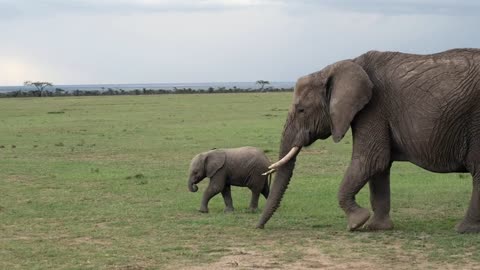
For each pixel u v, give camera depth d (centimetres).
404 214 1433
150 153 2773
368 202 1596
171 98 9206
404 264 988
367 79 1209
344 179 1245
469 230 1198
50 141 3312
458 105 1148
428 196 1655
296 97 1288
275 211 1380
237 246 1127
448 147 1170
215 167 1489
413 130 1186
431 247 1092
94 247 1128
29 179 2034
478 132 1148
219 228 1288
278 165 1278
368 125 1224
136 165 2392
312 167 2283
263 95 10100
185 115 5256
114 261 1025
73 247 1128
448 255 1035
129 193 1756
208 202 1602
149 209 1516
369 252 1067
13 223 1356
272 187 1305
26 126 4316
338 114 1207
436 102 1162
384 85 1217
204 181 1970
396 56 1241
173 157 2633
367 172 1226
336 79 1236
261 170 1498
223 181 1494
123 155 2722
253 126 3962
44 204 1582
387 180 1273
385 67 1231
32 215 1441
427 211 1466
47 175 2119
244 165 1491
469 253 1046
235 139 3206
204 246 1127
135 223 1346
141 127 4100
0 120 4922
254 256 1052
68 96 11694
